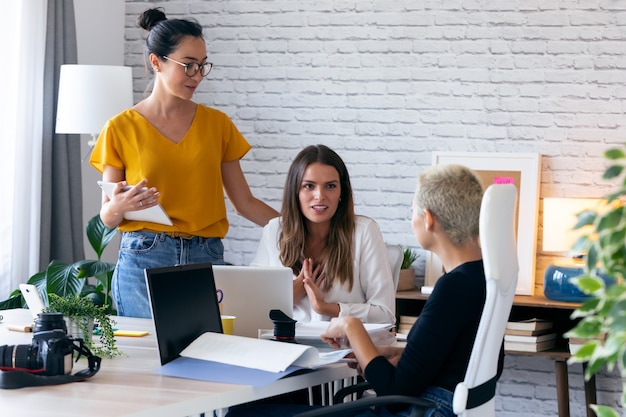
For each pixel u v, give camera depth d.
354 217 3.44
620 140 5.27
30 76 5.21
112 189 3.36
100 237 5.16
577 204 4.96
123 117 3.68
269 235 3.59
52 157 5.45
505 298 2.27
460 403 2.23
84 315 2.65
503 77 5.46
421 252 5.59
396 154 5.64
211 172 3.73
